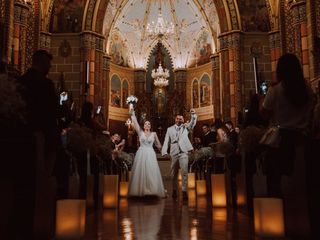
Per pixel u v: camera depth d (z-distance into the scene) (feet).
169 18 120.98
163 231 16.65
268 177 18.13
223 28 79.87
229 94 77.56
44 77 17.13
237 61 76.79
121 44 122.93
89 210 23.75
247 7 79.10
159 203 30.17
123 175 45.91
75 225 14.08
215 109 98.63
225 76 78.54
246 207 21.56
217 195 26.81
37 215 12.65
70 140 22.95
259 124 23.80
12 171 11.80
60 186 19.36
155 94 122.72
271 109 16.49
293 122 15.84
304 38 56.03
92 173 26.89
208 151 36.78
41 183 13.07
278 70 16.28
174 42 125.59
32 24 71.10
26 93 15.70
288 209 14.79
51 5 77.56
